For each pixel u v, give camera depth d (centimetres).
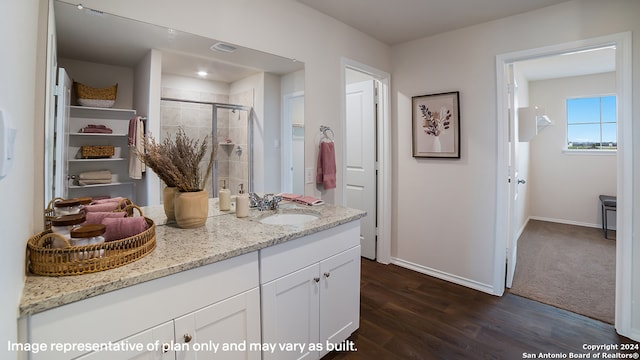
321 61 242
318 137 245
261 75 206
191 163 154
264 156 213
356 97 342
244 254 128
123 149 151
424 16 245
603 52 365
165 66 164
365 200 343
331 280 173
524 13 236
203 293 115
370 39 289
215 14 178
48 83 124
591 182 477
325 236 167
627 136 196
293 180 230
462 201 276
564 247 379
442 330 205
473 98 264
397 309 234
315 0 221
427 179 298
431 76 289
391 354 181
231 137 196
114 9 142
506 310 231
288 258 146
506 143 252
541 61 400
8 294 67
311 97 237
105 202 139
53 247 101
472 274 272
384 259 329
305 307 157
